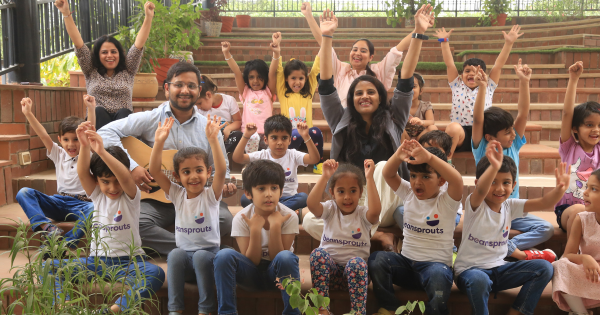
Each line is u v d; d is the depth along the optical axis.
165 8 4.82
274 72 3.87
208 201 2.36
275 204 2.20
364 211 2.30
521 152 3.59
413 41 2.57
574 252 2.26
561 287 2.11
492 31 7.55
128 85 3.58
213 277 2.20
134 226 2.37
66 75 5.99
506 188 2.17
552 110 4.61
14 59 3.86
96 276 1.82
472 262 2.22
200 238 2.35
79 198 2.81
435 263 2.18
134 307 1.76
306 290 2.25
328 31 2.65
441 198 2.22
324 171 2.22
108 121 3.47
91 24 4.89
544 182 3.23
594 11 7.48
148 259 2.58
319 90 2.78
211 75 5.32
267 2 9.27
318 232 2.61
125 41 4.80
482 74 2.77
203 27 7.44
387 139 2.71
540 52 5.97
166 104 2.81
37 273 1.67
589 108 2.66
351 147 2.77
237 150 3.01
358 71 3.93
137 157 2.72
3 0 3.73
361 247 2.30
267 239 2.28
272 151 2.99
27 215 2.61
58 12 4.40
